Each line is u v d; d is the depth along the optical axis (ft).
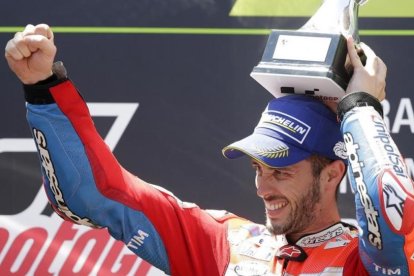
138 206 29.99
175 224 30.66
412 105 39.70
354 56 29.12
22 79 28.02
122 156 39.99
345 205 39.60
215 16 40.04
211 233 31.09
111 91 39.99
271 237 30.86
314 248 29.94
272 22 39.99
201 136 40.04
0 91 40.19
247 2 40.01
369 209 27.40
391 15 39.86
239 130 39.99
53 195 29.17
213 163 40.01
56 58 39.96
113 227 30.14
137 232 30.14
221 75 40.06
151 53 40.09
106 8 40.06
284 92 30.45
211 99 40.04
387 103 39.81
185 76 40.09
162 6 40.06
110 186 29.32
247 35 40.01
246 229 31.19
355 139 27.99
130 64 40.06
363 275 28.73
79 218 29.63
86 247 39.88
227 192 39.96
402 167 27.63
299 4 39.99
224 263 30.53
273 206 30.04
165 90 40.06
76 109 28.58
